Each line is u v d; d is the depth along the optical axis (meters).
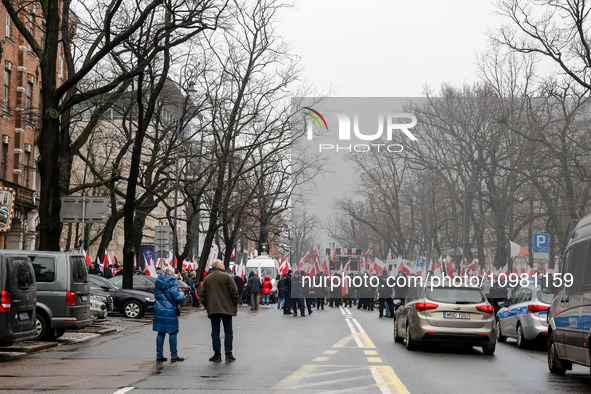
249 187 57.34
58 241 23.92
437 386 12.62
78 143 33.88
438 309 19.17
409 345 19.66
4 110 44.19
